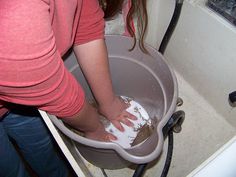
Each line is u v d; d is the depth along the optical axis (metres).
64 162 1.02
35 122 0.75
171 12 0.81
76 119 0.54
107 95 0.76
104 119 0.86
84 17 0.58
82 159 0.78
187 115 0.89
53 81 0.38
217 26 0.71
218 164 0.42
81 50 0.65
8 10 0.29
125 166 0.81
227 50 0.71
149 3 0.82
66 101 0.45
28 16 0.30
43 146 0.86
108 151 0.64
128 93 0.97
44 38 0.32
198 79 0.88
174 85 0.69
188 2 0.75
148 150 0.61
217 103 0.86
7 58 0.31
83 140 0.58
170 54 0.95
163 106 0.80
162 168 0.81
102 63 0.67
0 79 0.34
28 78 0.34
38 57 0.33
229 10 0.69
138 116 0.93
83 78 0.87
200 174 0.41
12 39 0.30
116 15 0.79
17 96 0.38
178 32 0.85
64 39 0.46
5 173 0.85
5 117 0.71
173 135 0.86
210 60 0.79
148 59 0.80
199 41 0.79
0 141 0.75
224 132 0.85
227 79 0.77
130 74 0.89
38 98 0.40
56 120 0.55
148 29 0.91
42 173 1.00
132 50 0.81
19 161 0.89
